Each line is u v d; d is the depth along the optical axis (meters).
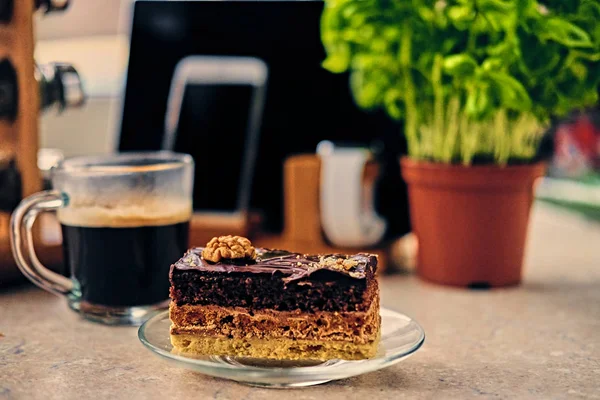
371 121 0.79
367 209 0.73
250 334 0.52
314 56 0.80
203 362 0.48
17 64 0.67
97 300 0.59
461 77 0.62
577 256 0.79
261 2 0.81
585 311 0.62
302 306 0.51
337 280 0.51
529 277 0.71
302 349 0.51
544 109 0.65
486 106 0.61
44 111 0.72
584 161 0.92
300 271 0.51
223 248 0.53
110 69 1.01
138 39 0.83
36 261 0.60
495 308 0.63
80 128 1.00
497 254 0.67
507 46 0.60
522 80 0.63
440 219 0.67
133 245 0.59
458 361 0.53
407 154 0.77
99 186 0.58
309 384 0.50
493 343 0.56
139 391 0.49
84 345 0.56
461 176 0.64
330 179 0.71
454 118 0.65
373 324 0.51
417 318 0.61
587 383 0.50
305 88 0.80
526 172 0.65
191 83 0.81
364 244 0.73
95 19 1.02
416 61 0.65
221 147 0.80
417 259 0.70
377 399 0.48
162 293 0.60
